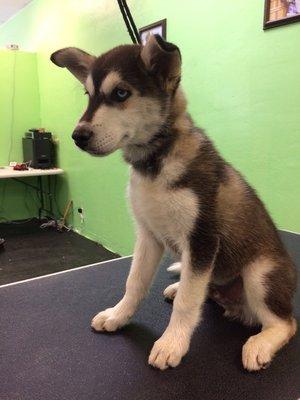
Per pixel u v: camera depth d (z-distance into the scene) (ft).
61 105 12.09
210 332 3.20
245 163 6.26
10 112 13.42
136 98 2.98
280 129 5.62
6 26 16.33
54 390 2.51
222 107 6.47
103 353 2.89
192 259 2.96
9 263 10.00
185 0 6.78
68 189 12.59
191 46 6.82
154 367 2.72
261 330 3.17
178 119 3.14
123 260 4.79
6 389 2.52
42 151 12.69
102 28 9.32
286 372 2.68
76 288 4.00
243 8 5.80
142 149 3.08
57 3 11.34
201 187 2.96
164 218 3.04
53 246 11.28
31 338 3.09
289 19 5.17
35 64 13.50
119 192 9.66
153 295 3.81
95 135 2.87
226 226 3.08
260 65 5.72
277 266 3.20
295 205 5.62
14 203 14.23
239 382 2.58
